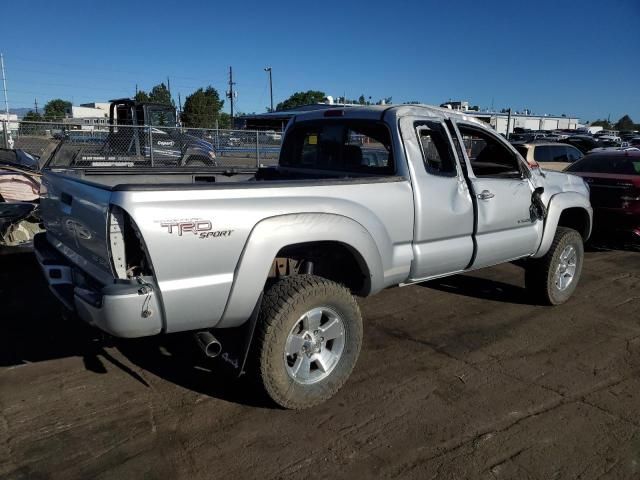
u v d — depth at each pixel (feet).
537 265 18.38
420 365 14.02
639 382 13.34
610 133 185.98
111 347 14.42
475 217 14.92
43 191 14.15
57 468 9.43
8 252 20.68
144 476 9.32
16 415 11.05
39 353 13.96
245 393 12.21
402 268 13.28
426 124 14.05
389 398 12.24
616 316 18.11
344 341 11.98
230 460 9.83
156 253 9.36
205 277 9.93
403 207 12.99
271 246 10.52
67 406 11.45
